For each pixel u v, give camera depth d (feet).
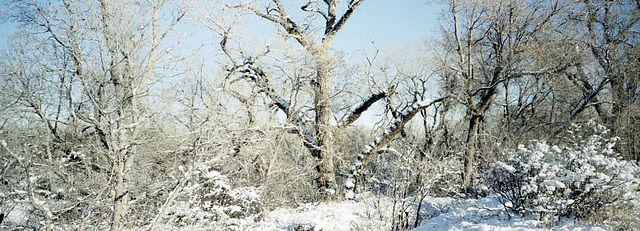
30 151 32.50
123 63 28.55
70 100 31.60
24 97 31.19
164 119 35.06
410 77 61.31
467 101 58.29
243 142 38.40
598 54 63.93
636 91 61.00
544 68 56.39
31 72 30.78
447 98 55.42
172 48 30.76
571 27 59.72
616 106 58.95
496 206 31.09
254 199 38.60
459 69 60.49
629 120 51.96
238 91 42.45
